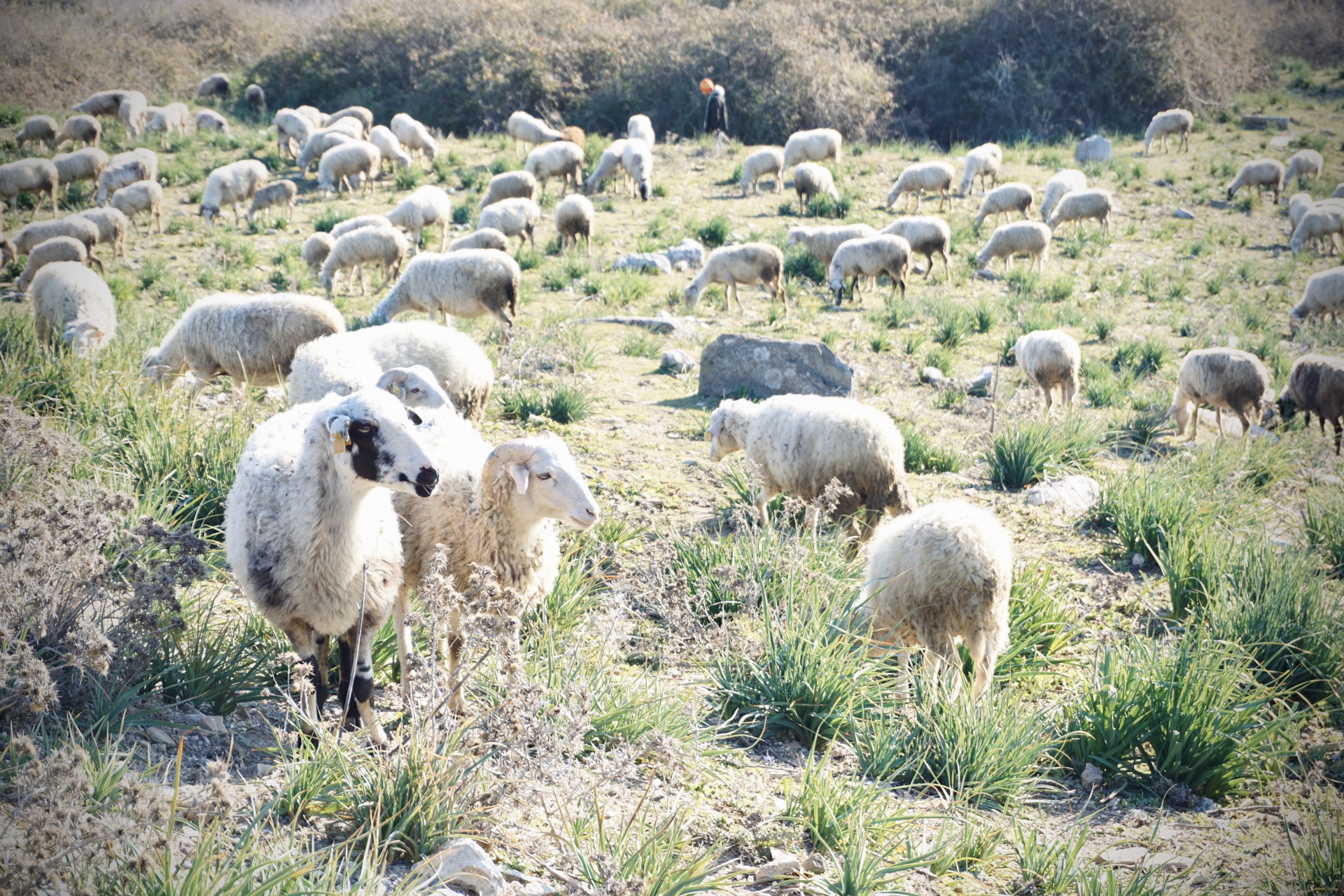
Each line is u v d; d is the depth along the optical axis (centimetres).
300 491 401
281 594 410
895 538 532
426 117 3108
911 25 3412
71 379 751
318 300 874
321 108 3222
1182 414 1095
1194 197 2292
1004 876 381
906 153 2686
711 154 2588
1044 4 3353
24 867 248
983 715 465
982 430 1041
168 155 2338
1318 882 369
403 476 388
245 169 1861
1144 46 3256
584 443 916
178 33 3747
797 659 498
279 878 282
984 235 2056
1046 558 736
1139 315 1600
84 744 353
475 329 1329
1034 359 1141
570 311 1462
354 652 428
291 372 684
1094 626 638
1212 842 411
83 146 2388
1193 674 492
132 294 1359
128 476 597
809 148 2416
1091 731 491
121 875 282
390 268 1496
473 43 3216
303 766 366
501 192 1956
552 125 3033
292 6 4250
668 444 941
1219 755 462
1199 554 670
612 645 504
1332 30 4075
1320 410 1052
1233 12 3722
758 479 755
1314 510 788
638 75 3134
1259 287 1767
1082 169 2498
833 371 1106
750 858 378
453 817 354
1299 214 2042
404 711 457
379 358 725
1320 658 555
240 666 451
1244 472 891
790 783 429
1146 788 464
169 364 885
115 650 400
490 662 476
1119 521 764
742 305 1582
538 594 489
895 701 504
